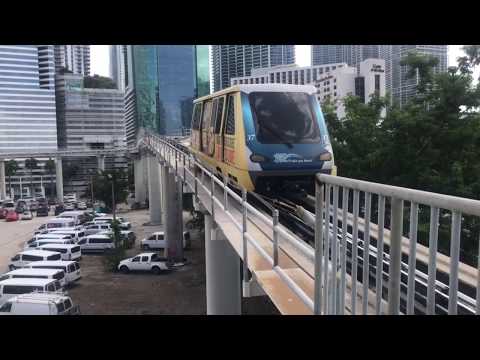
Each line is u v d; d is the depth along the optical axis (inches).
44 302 812.0
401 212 95.8
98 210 2778.1
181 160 778.8
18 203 2960.1
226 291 657.0
